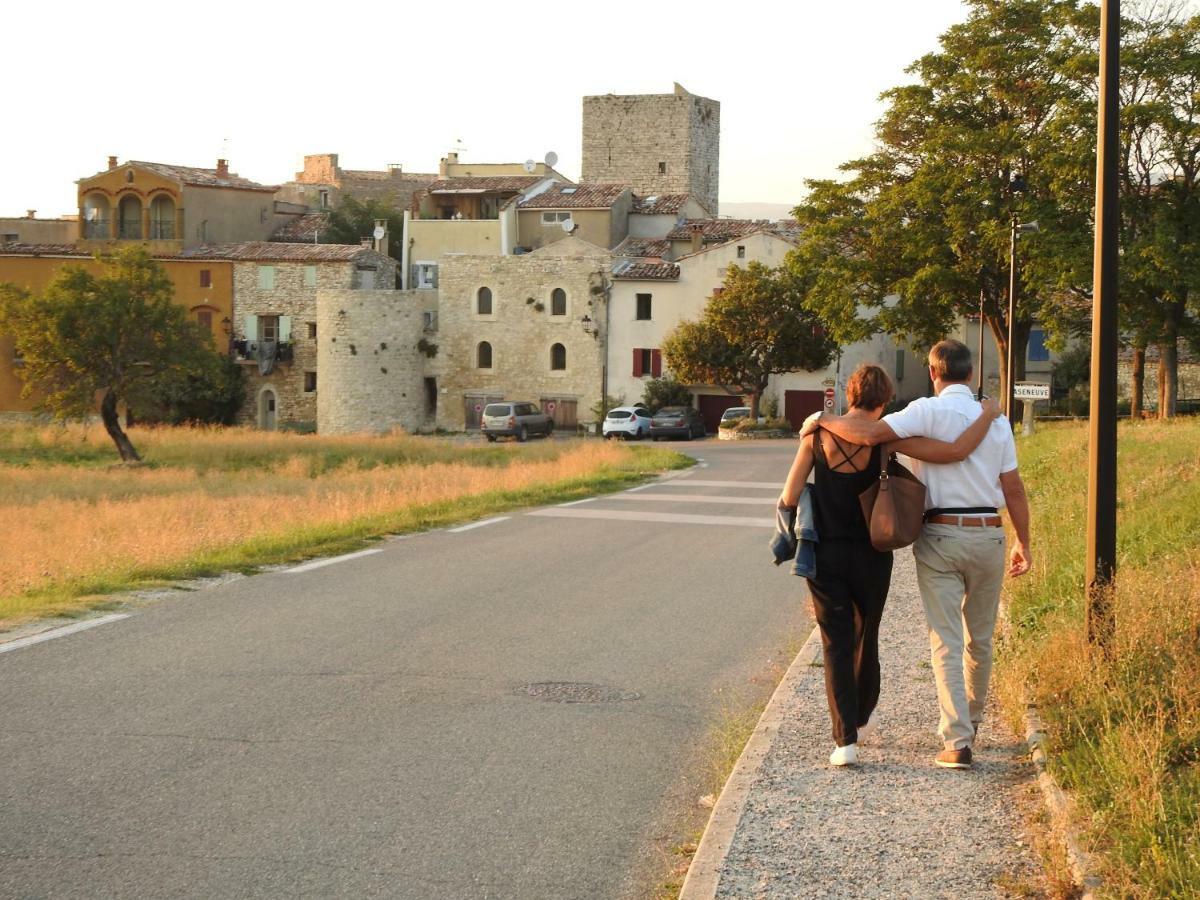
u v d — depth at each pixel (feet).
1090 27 171.12
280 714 31.37
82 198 321.93
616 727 31.42
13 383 304.71
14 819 23.34
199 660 37.17
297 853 22.22
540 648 40.73
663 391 279.28
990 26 175.94
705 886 20.27
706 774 27.76
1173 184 165.58
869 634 27.86
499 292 295.69
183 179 318.86
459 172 375.04
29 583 50.65
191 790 25.34
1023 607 42.04
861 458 26.86
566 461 135.64
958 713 26.73
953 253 174.60
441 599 49.29
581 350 290.15
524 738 30.14
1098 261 31.30
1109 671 29.01
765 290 254.88
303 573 55.36
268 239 341.82
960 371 27.37
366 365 295.28
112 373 179.11
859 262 181.47
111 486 126.62
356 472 141.79
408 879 21.29
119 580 50.98
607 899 20.84
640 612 47.91
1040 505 70.28
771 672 38.29
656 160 406.41
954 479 26.84
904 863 21.29
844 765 26.81
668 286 284.61
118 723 29.99
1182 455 73.92
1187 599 33.83
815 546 27.09
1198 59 161.38
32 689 32.99
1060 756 25.32
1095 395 31.30
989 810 24.02
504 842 23.24
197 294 309.22
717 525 78.95
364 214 395.14
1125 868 19.15
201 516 76.69
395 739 29.60
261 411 309.42
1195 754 24.63
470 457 174.91
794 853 21.74
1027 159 168.96
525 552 64.13
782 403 272.72
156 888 20.44
